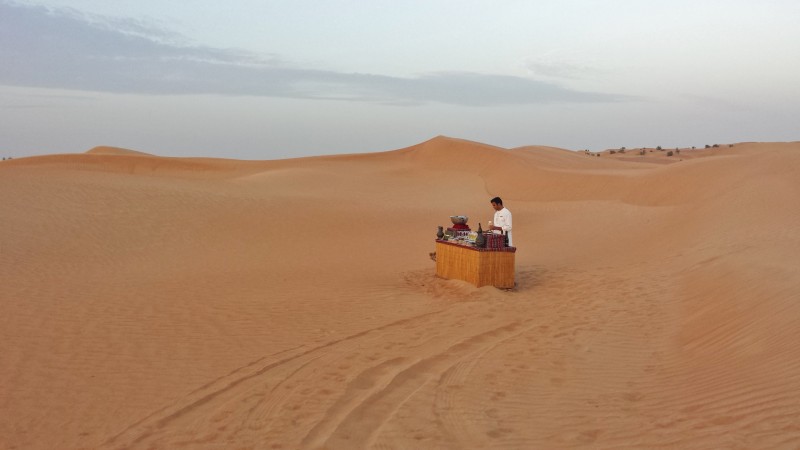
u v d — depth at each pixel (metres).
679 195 30.64
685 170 33.84
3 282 12.68
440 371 7.67
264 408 6.56
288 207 27.36
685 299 10.91
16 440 5.91
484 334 9.41
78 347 8.74
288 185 39.50
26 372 7.73
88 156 64.19
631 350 8.48
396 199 34.78
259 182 40.06
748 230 16.95
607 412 6.22
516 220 27.62
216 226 22.19
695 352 8.02
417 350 8.63
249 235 21.14
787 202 20.84
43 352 8.49
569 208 31.19
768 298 8.98
